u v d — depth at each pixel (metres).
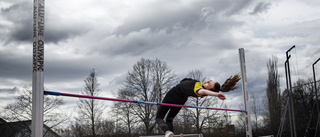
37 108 2.80
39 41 2.92
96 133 22.42
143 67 23.69
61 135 21.77
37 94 2.83
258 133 25.23
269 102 22.36
